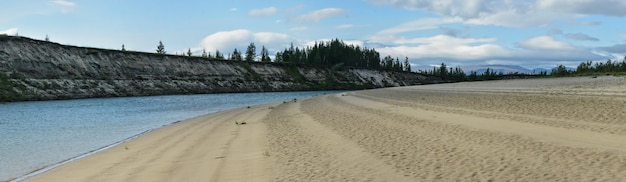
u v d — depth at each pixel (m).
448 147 13.50
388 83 189.12
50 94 73.25
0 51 76.38
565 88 42.91
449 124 19.14
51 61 84.31
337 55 196.88
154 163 14.02
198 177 11.55
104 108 50.19
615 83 47.66
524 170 9.98
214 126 25.83
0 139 23.03
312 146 15.61
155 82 103.75
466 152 12.52
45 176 13.13
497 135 15.16
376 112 28.12
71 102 63.47
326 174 11.05
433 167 10.98
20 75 73.94
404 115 24.73
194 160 14.12
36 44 85.44
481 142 13.97
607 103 23.02
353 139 16.59
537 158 11.09
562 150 11.80
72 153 18.00
